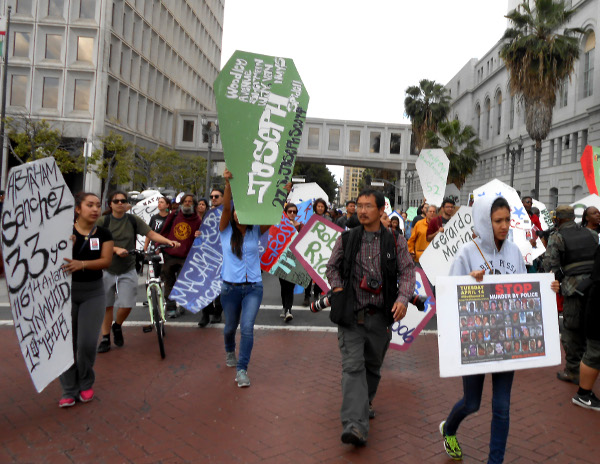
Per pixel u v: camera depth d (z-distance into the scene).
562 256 5.16
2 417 3.93
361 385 3.47
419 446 3.58
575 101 31.92
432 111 42.12
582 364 4.40
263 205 4.64
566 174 32.88
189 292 6.78
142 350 5.93
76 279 4.16
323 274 6.18
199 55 62.81
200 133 54.44
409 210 20.86
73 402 4.17
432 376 5.24
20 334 3.53
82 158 29.66
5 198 3.43
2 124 24.67
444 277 3.07
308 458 3.35
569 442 3.70
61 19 36.22
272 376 5.07
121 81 39.56
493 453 3.07
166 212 8.74
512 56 23.53
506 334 3.16
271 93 4.68
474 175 54.56
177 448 3.45
